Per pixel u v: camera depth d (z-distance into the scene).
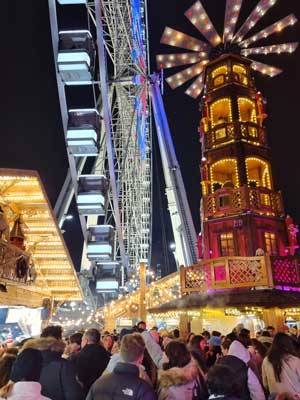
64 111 29.23
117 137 38.69
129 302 29.88
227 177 27.72
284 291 19.17
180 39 31.61
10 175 13.01
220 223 23.48
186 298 20.88
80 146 29.52
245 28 29.89
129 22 38.50
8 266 13.12
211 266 20.84
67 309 43.31
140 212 45.78
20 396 3.72
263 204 23.64
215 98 27.25
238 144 24.95
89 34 28.11
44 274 19.12
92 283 53.81
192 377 5.30
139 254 45.00
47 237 16.88
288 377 6.27
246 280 19.62
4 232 13.41
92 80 29.22
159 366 6.47
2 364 5.13
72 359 6.05
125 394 4.06
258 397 5.71
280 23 29.27
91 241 34.22
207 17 30.14
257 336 11.96
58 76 28.56
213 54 30.58
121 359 4.44
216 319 23.78
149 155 50.38
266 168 25.55
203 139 27.47
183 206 52.97
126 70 38.72
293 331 18.92
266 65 31.25
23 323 17.47
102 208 32.16
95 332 6.86
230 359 5.11
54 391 4.62
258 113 26.86
